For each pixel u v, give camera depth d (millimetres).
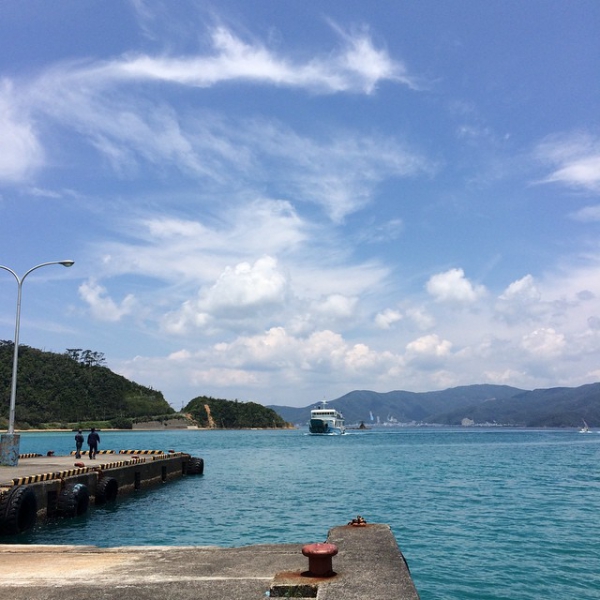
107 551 8375
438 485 38156
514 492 33969
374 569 6559
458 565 16141
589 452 87188
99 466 29203
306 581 6184
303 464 60281
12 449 29844
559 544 18906
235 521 23719
